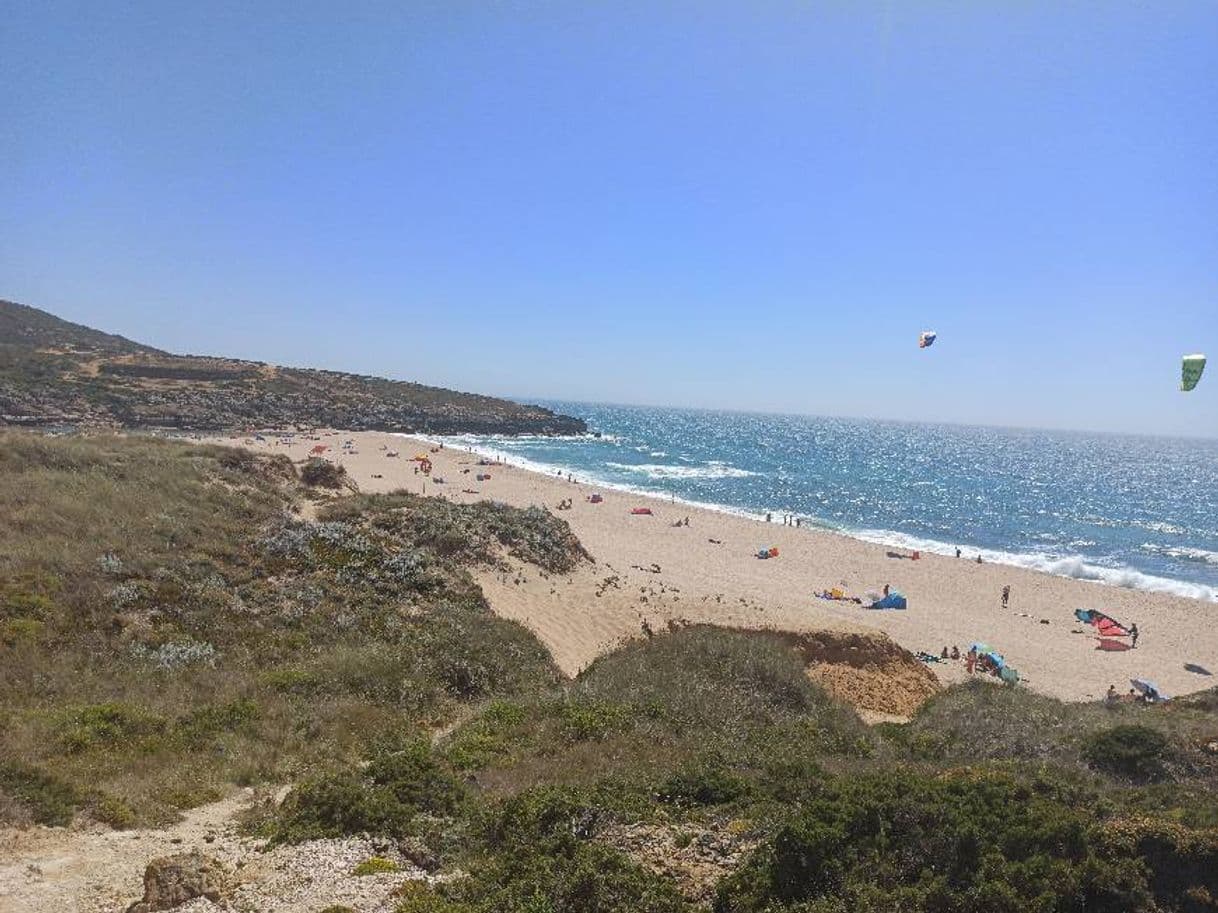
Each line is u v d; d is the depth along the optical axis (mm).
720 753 9258
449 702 14031
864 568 39625
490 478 58125
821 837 5812
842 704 14516
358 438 78688
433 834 7148
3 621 13008
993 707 14172
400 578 19672
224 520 20484
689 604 25031
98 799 7941
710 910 5617
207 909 5758
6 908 5809
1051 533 57781
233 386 92562
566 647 19844
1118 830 5934
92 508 18516
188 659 13562
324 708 12125
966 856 5777
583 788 7645
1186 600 36938
